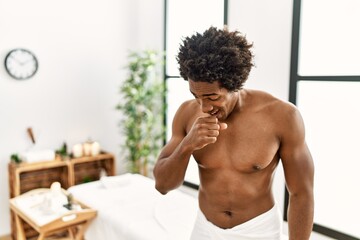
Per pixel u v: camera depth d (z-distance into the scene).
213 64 0.81
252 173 1.05
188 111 1.16
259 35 2.69
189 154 0.98
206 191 1.14
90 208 2.48
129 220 2.28
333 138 2.40
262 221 1.08
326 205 2.47
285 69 2.53
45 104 3.30
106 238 2.35
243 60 0.87
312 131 2.50
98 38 3.62
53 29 3.29
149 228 2.16
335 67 2.34
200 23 3.32
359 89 2.24
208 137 0.91
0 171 3.09
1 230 3.14
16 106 3.13
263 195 1.08
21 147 3.19
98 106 3.69
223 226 1.12
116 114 3.84
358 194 2.31
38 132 3.29
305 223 0.99
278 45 2.56
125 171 3.99
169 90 3.81
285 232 2.62
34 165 2.99
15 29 3.06
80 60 3.51
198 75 0.83
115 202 2.60
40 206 2.45
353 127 2.29
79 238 2.53
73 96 3.49
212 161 1.07
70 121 3.50
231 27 2.90
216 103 0.90
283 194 2.62
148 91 3.56
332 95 2.38
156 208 2.48
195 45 0.86
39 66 3.23
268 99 1.06
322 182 2.48
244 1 2.78
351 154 2.32
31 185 3.14
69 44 3.42
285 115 1.01
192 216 2.36
